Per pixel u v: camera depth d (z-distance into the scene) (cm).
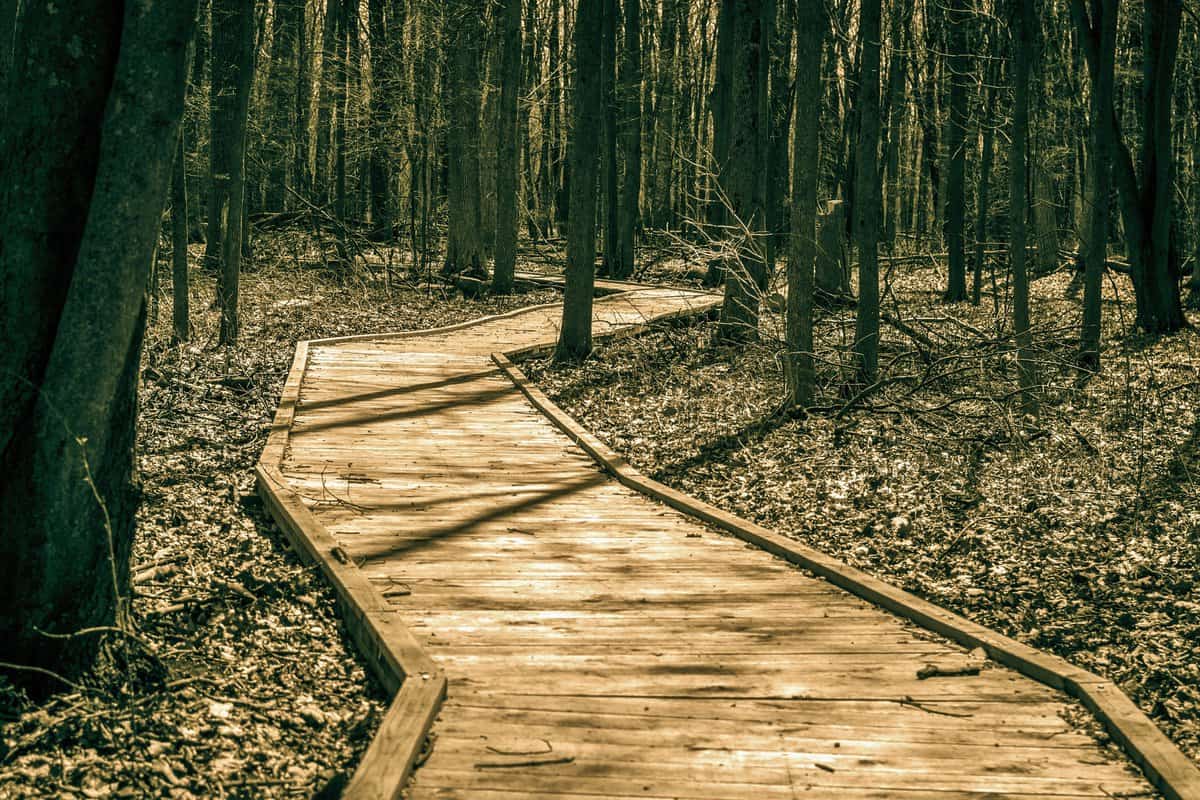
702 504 884
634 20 2966
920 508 916
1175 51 1869
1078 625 635
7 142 467
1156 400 1362
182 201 1730
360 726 480
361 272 2627
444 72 2791
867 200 1330
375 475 983
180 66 459
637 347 1842
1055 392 1380
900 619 618
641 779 412
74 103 459
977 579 732
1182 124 2948
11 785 392
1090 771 425
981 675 531
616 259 3108
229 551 773
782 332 1597
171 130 464
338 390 1427
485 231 3397
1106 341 1881
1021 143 1282
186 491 937
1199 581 711
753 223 1673
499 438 1180
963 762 432
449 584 669
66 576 478
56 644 476
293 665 557
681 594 660
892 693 505
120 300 467
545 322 2200
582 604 636
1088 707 486
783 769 423
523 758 427
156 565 704
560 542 779
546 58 3881
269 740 455
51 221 463
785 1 2720
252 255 2683
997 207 2906
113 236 459
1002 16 2222
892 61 2230
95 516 486
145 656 523
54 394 462
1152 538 820
